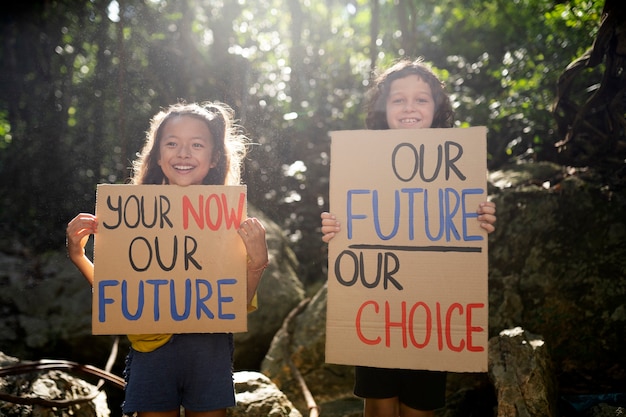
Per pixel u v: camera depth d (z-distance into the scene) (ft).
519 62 15.90
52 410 9.03
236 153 9.04
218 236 7.82
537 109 14.61
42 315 13.92
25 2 18.40
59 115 18.63
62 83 18.66
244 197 7.87
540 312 11.28
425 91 8.59
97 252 7.76
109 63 18.30
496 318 11.38
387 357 7.72
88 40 18.56
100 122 18.38
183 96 18.02
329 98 19.44
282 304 13.70
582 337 11.03
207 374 7.75
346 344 7.80
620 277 11.09
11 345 13.39
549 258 11.52
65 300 14.11
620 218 11.44
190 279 7.78
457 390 11.30
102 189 7.83
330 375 12.17
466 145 7.82
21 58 18.80
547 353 10.19
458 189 7.79
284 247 15.46
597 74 14.07
